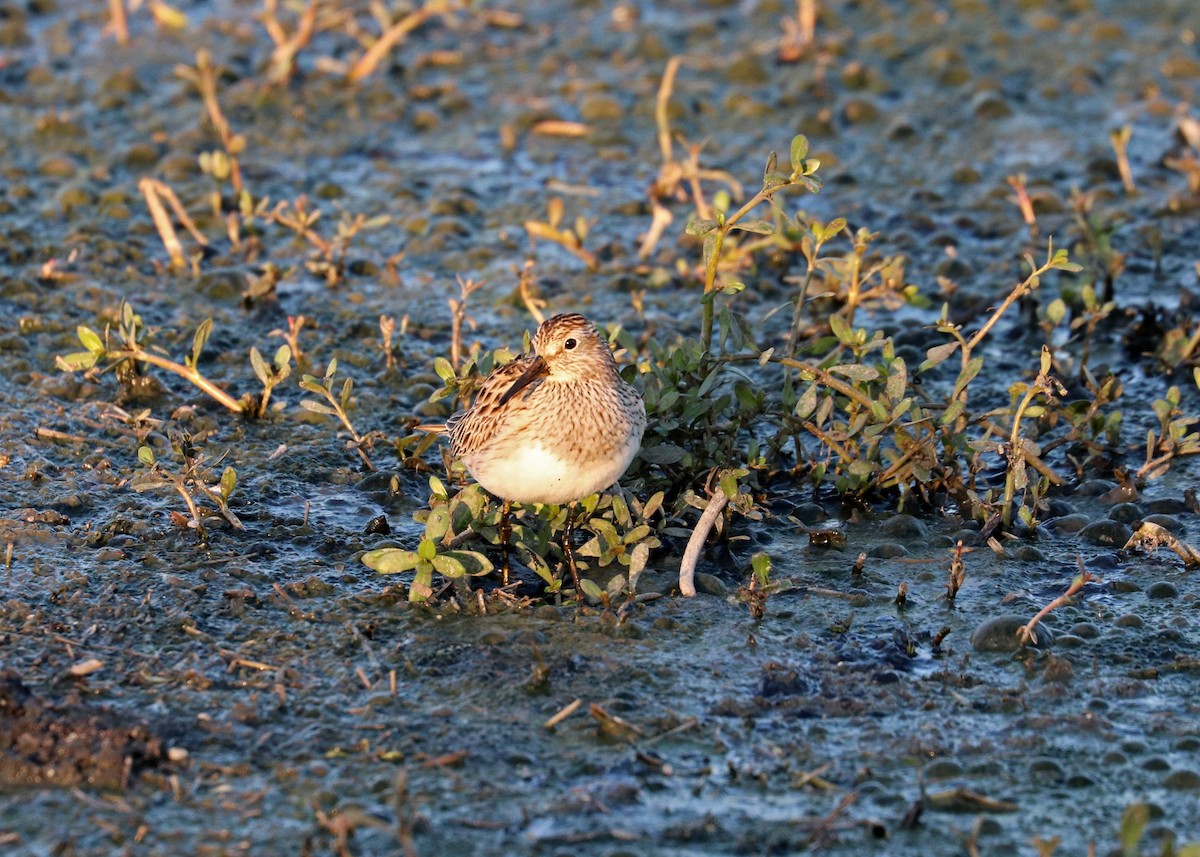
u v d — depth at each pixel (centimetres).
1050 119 2083
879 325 1559
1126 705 959
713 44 2333
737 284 1178
